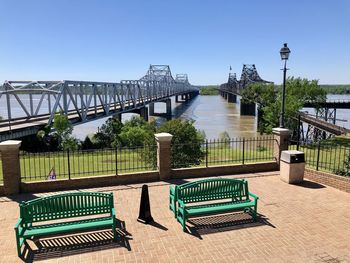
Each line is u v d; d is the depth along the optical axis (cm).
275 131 1232
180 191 759
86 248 650
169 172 1109
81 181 1028
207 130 5816
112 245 662
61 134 3322
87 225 665
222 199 847
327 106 6219
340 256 625
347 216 808
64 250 641
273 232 719
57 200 679
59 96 3994
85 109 4572
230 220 780
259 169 1223
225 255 625
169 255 625
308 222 771
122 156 2341
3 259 607
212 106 13112
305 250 645
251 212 818
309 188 1023
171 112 10144
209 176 1155
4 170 945
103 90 5475
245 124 6800
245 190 813
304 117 4075
